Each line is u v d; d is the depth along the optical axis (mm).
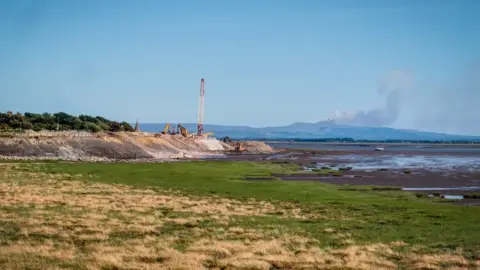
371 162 128125
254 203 44062
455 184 68000
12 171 67062
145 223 30469
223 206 40688
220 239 26406
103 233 26625
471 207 43281
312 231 30000
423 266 21141
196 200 44438
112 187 52844
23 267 18562
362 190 58062
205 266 20344
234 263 20688
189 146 175875
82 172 71312
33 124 165250
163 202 41562
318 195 51812
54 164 86188
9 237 24562
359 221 34594
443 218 36438
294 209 40656
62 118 180000
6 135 108875
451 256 23203
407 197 51375
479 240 27781
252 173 81625
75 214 32438
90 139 120500
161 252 22219
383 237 28453
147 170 79812
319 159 144750
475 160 138625
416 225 33094
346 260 22000
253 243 25391
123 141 129625
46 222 28938
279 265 20906
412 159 146125
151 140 147625
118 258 20688
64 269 18672
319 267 20656
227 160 130625
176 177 69438
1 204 35562
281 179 73500
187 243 24922
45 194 42719
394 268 20875
